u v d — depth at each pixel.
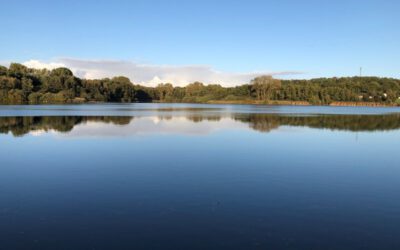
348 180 17.95
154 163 21.42
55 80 155.25
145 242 10.48
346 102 165.62
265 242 10.55
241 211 13.09
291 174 19.11
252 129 41.78
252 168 20.41
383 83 188.88
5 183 16.75
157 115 68.81
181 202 14.04
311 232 11.30
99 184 16.59
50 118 55.75
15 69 157.25
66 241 10.52
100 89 177.75
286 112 88.31
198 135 35.12
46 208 13.29
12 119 52.81
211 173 18.97
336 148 28.23
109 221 12.03
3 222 11.93
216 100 192.25
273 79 172.62
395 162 22.66
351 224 11.98
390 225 11.93
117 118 58.09
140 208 13.30
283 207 13.59
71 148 26.66
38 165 20.72
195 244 10.38
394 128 46.06
